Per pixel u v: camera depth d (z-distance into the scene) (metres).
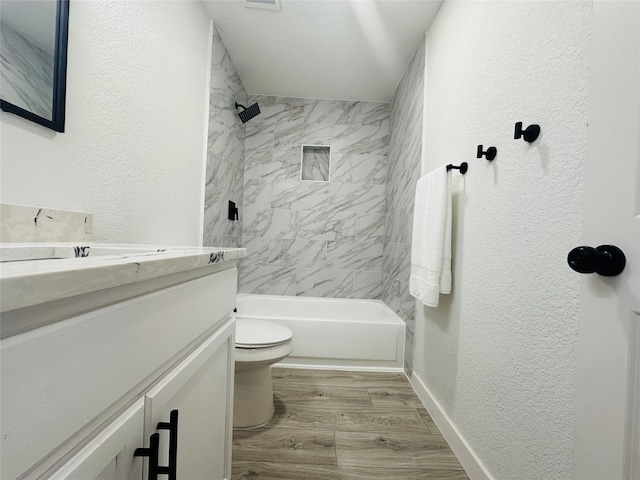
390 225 2.61
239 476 1.06
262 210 2.84
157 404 0.44
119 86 1.07
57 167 0.83
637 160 0.46
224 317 0.77
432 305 1.28
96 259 0.39
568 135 0.71
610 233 0.50
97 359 0.32
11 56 0.70
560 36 0.74
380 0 1.63
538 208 0.80
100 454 0.33
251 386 1.37
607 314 0.50
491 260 1.02
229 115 2.23
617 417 0.48
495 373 0.98
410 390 1.76
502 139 0.98
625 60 0.48
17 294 0.22
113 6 1.02
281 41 2.03
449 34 1.48
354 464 1.14
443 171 1.28
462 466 1.15
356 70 2.36
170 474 0.42
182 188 1.57
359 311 2.70
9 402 0.23
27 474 0.26
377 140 2.87
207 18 1.79
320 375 1.94
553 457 0.72
